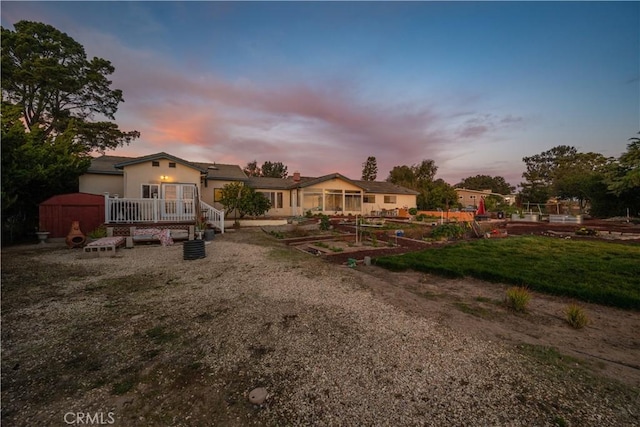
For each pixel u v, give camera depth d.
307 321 3.58
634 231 14.49
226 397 2.16
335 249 9.50
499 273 5.86
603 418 1.91
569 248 8.87
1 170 9.31
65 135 13.77
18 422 1.90
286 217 20.97
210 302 4.26
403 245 10.62
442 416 1.95
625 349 3.09
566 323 3.79
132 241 9.60
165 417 1.95
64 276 5.74
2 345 2.96
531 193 34.47
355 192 27.28
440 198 32.44
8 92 19.08
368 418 1.94
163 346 2.95
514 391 2.22
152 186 15.76
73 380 2.37
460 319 3.74
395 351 2.85
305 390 2.25
